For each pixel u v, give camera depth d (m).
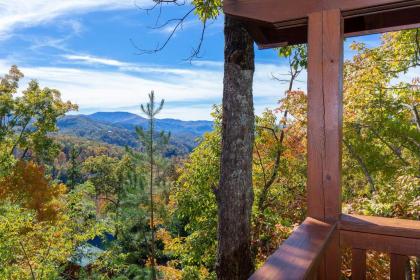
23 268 6.55
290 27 2.50
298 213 9.95
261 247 7.64
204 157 11.34
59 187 15.14
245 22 2.61
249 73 3.96
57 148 21.41
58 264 7.29
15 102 19.05
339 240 1.86
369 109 9.55
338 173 1.88
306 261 1.19
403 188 5.24
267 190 11.22
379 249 1.79
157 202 5.36
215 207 10.64
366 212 4.85
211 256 10.38
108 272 6.88
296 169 11.55
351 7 1.91
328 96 1.92
